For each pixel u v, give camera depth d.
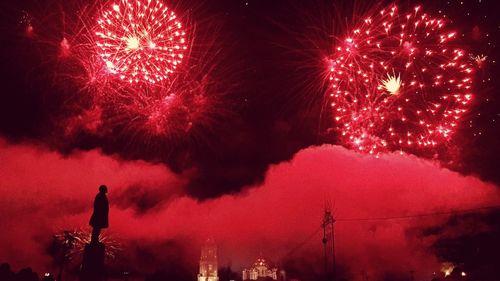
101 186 13.62
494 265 32.47
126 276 57.94
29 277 22.81
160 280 64.44
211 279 102.44
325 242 43.81
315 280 60.84
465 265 38.34
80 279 12.21
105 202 13.41
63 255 48.22
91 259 12.44
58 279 46.78
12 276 22.23
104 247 12.81
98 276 12.34
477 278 31.80
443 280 35.38
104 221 13.12
